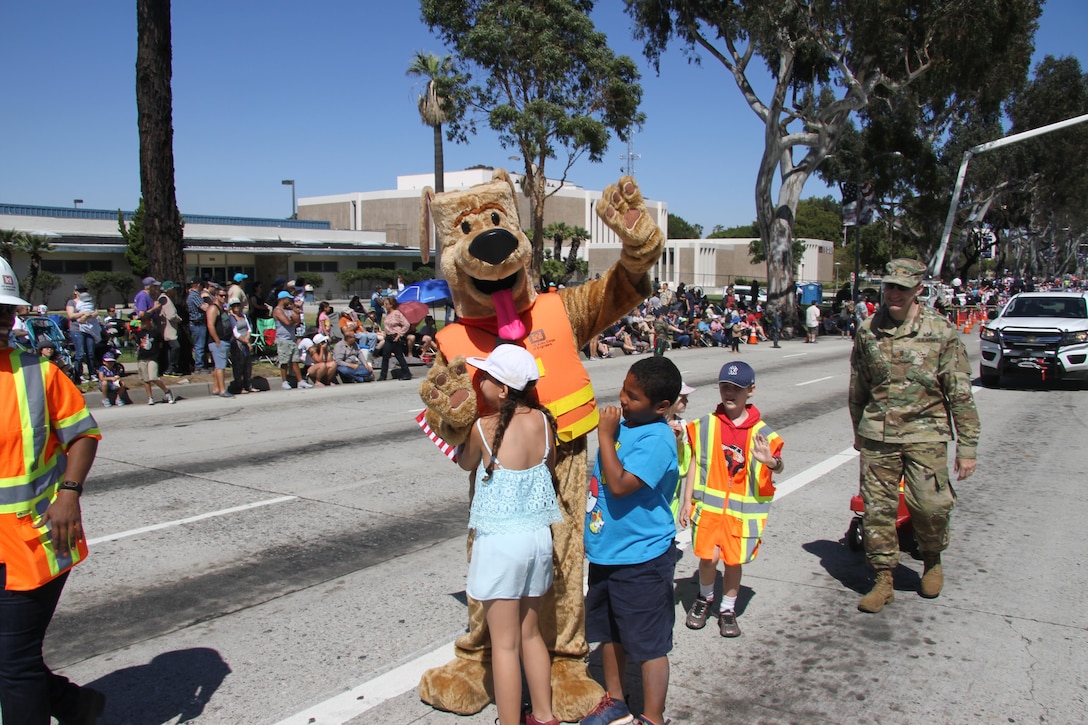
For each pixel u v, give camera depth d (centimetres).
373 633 464
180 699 391
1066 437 1088
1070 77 5103
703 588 473
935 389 489
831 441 1031
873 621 484
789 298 3250
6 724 312
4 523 307
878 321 501
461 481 820
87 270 4362
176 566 575
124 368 1602
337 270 5716
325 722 371
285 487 795
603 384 1598
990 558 597
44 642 455
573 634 387
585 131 2905
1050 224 7706
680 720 376
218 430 1109
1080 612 496
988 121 4984
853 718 376
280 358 1560
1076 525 679
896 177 3938
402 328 1727
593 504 364
